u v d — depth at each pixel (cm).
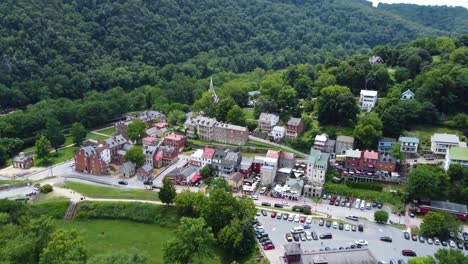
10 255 14475
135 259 14325
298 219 19688
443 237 18375
